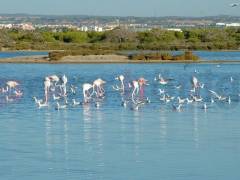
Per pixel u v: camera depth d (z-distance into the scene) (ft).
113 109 153.38
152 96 185.06
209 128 120.06
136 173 85.61
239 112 145.79
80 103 166.50
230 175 84.33
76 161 92.58
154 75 271.49
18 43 585.63
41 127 122.62
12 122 129.90
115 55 395.96
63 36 636.48
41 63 371.56
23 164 90.89
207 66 337.93
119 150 99.81
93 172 86.33
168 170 87.04
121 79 202.69
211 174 84.84
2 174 85.46
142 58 382.42
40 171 86.99
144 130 118.11
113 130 118.42
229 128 119.96
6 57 416.46
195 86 196.95
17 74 281.33
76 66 342.85
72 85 207.92
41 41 619.26
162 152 97.91
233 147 101.24
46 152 98.63
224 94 191.72
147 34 612.29
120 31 627.05
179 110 149.79
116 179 82.74
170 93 194.90
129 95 188.85
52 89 199.41
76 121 131.13
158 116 138.92
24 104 166.09
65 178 83.41
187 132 115.65
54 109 153.79
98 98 180.34
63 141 107.45
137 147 101.96
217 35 614.75
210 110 150.20
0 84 231.50
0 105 163.73
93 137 110.93
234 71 295.69
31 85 223.30
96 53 403.95
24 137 111.45
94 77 262.67
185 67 314.35
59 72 294.46
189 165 89.66
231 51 535.60
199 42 599.16
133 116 139.03
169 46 534.37
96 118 135.85
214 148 100.53
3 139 109.40
